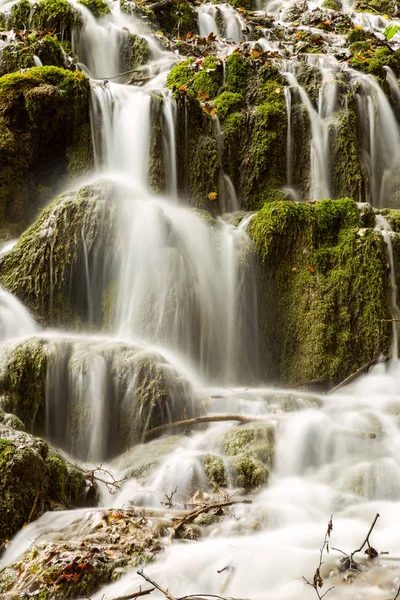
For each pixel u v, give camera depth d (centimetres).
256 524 400
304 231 716
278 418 527
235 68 976
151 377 536
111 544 365
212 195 845
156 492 445
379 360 677
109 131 835
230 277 706
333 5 1514
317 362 676
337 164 927
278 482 474
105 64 1076
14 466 398
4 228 748
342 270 702
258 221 730
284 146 910
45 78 805
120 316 652
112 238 663
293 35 1299
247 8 1535
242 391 614
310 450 501
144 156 820
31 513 398
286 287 713
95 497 450
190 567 345
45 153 820
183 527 392
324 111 956
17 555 367
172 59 1098
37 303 650
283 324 706
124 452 521
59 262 654
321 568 344
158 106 827
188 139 855
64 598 326
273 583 332
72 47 1033
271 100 932
